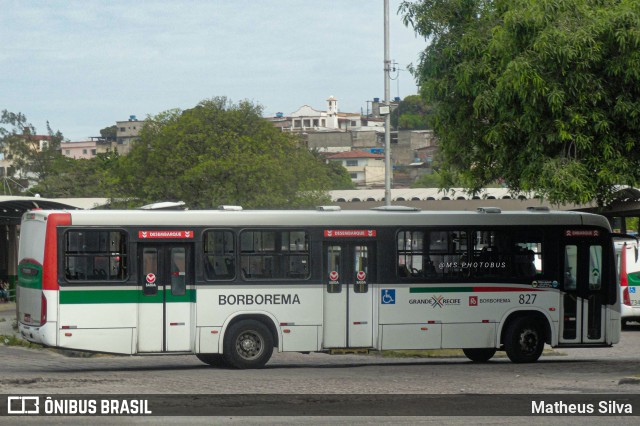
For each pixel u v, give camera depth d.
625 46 20.08
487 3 24.09
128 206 58.59
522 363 23.16
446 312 22.55
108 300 20.81
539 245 23.28
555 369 21.66
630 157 21.39
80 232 20.81
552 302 23.23
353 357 26.34
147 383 17.91
